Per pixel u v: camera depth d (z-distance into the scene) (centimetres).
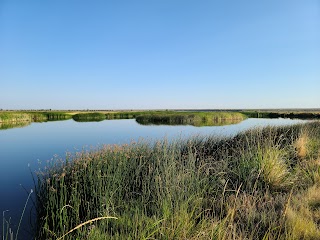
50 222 585
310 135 1215
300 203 492
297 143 984
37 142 2033
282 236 388
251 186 658
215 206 542
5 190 841
